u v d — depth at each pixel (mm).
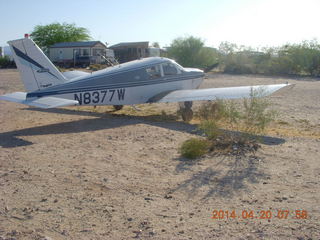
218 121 9070
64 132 8500
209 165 5770
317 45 31156
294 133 8477
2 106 13148
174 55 36469
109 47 48031
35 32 58250
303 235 3438
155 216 3904
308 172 5371
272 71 31656
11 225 3688
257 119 7445
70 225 3686
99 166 5750
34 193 4578
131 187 4805
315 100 14516
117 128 8883
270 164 5793
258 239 3367
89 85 9586
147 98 10672
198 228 3609
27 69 8969
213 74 30969
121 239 3391
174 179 5125
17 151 6711
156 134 8094
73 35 60406
